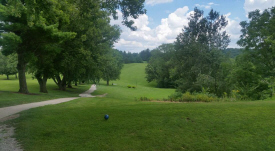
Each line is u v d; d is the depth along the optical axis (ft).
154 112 22.31
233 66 58.29
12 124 21.08
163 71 226.38
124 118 20.95
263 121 17.54
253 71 49.80
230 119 18.47
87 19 63.05
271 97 48.01
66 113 24.61
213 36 87.71
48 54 59.47
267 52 58.13
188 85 76.48
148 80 249.34
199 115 20.11
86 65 83.41
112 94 120.57
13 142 15.99
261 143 13.94
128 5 35.35
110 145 14.80
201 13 87.30
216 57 77.46
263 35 67.87
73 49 71.56
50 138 16.55
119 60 208.95
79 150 14.16
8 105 38.04
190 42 85.61
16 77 231.91
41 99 50.42
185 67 83.15
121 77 313.53
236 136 15.21
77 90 126.41
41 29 46.03
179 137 15.56
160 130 17.07
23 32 47.70
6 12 39.75
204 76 66.85
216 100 43.91
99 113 23.68
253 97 46.06
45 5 22.98
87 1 47.47
